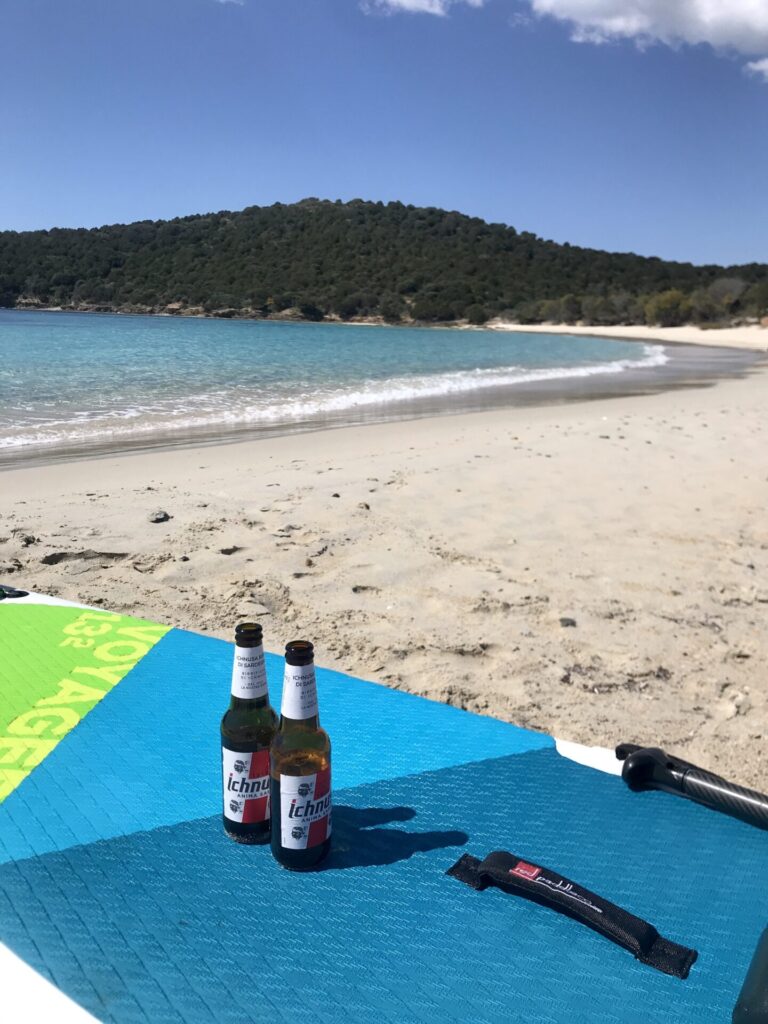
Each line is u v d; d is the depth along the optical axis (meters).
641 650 1.98
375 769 1.08
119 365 11.03
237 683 0.85
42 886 0.80
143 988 0.68
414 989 0.69
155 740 1.12
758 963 0.67
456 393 8.23
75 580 2.31
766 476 3.84
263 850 0.87
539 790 1.05
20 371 9.63
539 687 1.78
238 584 2.31
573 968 0.73
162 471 3.86
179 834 0.90
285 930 0.75
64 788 0.99
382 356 14.88
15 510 3.04
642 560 2.60
